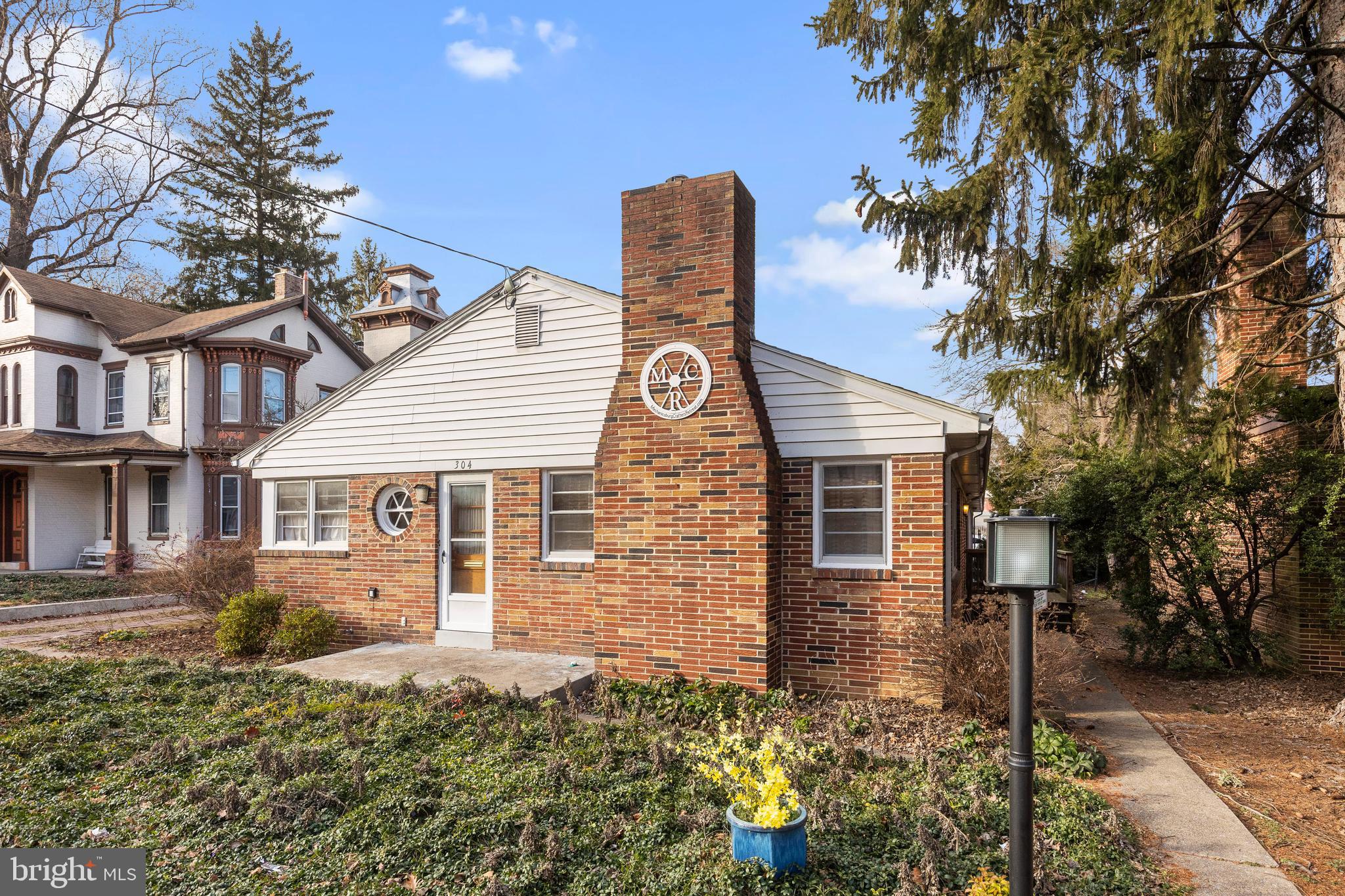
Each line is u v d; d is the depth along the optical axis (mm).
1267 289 9141
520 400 9914
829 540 8188
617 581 8352
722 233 7992
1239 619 9867
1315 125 8367
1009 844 3434
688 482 8047
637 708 7180
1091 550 11555
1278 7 7520
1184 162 7363
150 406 20766
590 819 4691
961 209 7727
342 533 11336
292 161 37625
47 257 26906
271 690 8023
